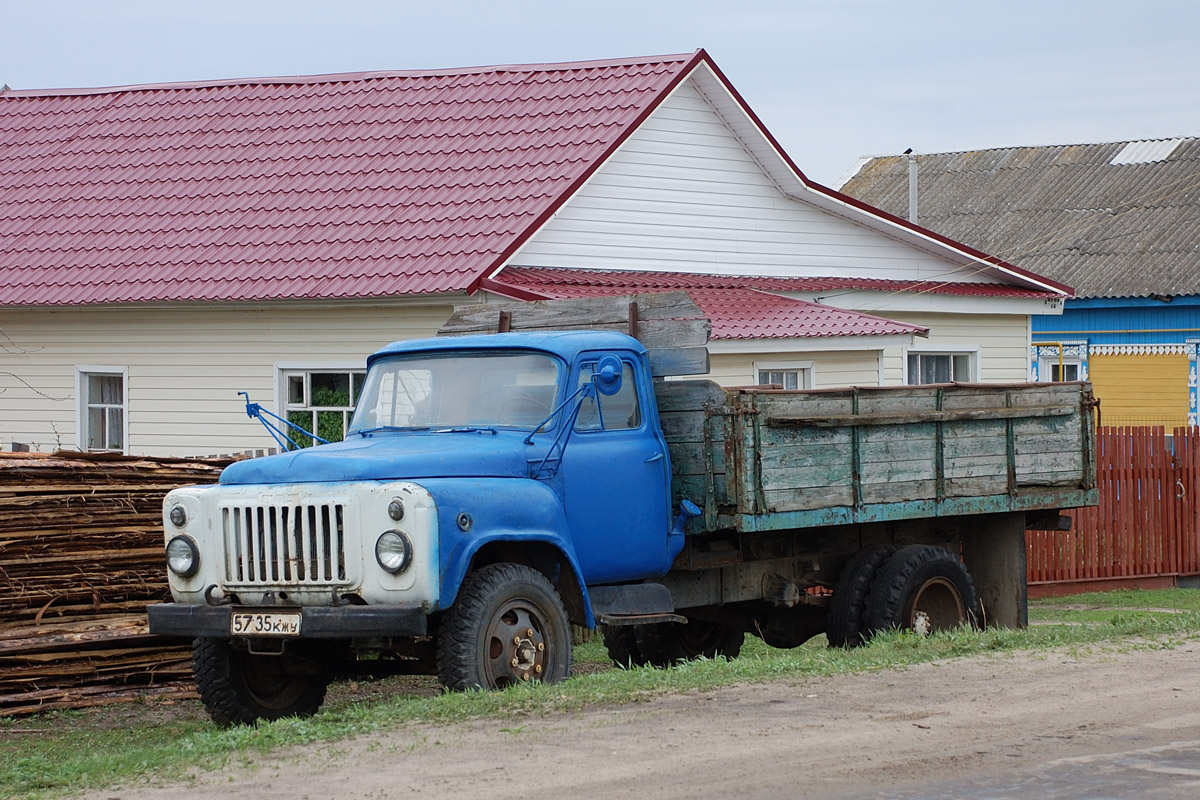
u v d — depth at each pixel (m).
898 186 45.03
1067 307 36.31
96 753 10.09
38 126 26.52
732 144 23.97
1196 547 21.45
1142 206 38.84
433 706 9.64
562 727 9.00
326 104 24.66
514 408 11.46
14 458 12.76
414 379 11.88
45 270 21.89
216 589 10.55
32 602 12.59
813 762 8.08
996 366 26.64
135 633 12.74
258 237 21.25
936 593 13.73
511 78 23.91
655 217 22.83
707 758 8.19
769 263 24.48
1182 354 34.91
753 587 13.25
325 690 12.05
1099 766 7.96
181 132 25.05
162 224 22.30
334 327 20.08
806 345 20.47
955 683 10.33
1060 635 12.50
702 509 12.17
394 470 10.22
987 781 7.66
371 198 21.48
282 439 13.10
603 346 11.81
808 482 12.45
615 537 11.62
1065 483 14.69
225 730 10.48
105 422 22.20
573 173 20.80
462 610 10.23
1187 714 9.26
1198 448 21.42
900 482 13.18
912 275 26.45
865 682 10.38
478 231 19.80
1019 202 41.47
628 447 11.80
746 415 11.95
